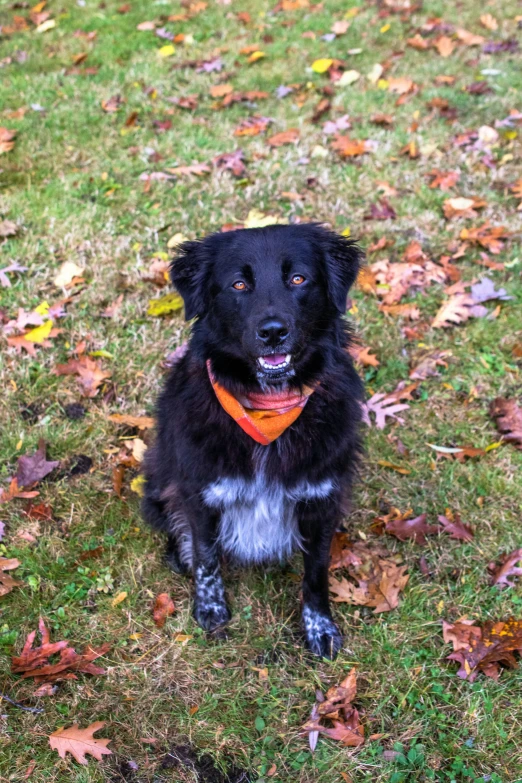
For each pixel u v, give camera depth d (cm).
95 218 246
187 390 172
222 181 259
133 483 193
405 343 217
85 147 280
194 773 159
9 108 306
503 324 219
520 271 230
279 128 293
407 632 173
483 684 167
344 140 276
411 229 241
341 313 171
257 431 165
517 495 191
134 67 337
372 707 166
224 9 398
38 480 193
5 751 160
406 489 194
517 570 179
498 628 172
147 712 165
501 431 202
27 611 176
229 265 166
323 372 169
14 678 167
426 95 307
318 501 170
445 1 386
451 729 163
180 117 302
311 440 167
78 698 166
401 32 360
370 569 182
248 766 160
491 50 338
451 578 182
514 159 267
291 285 166
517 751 160
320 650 173
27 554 183
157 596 179
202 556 175
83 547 185
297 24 376
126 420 201
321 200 251
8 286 226
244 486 169
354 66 335
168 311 222
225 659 172
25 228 241
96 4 411
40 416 204
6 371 209
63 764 159
